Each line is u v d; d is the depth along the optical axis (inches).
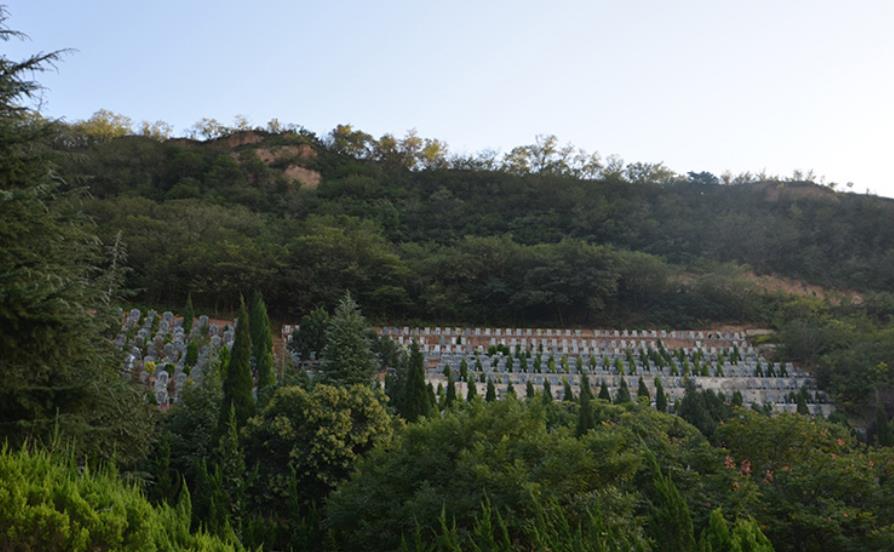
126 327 2357.3
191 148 4948.3
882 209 4480.8
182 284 2960.1
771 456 1117.7
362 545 894.4
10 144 820.6
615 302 3479.3
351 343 1756.9
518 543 810.2
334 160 5196.9
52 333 749.3
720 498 948.6
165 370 1930.4
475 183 4874.5
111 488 514.6
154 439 1060.5
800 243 4229.8
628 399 1867.6
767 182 4820.4
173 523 537.0
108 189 4151.1
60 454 607.2
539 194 4633.4
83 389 786.2
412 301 3238.2
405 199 4581.7
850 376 2388.0
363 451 1228.5
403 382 1898.4
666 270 3430.1
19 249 770.8
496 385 2304.4
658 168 5260.8
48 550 446.6
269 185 4608.8
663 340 3083.2
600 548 612.1
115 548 462.3
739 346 3014.3
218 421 1283.2
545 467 827.4
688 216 4397.1
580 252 3334.2
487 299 3348.9
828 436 1167.0
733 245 4092.0
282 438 1208.2
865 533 917.8
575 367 2591.0
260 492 1186.6
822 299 3555.6
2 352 730.2
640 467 911.0
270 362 1708.9
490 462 871.1
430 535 834.2
